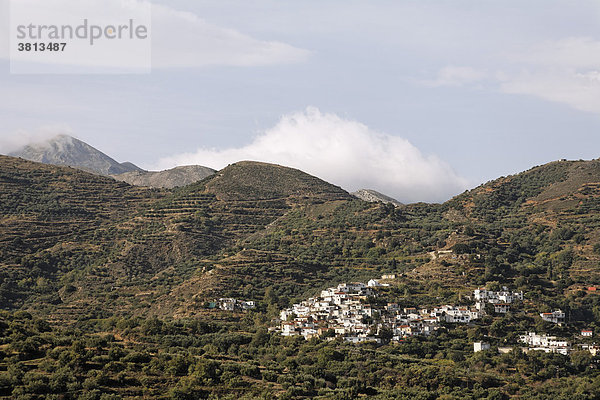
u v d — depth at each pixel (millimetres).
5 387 195375
